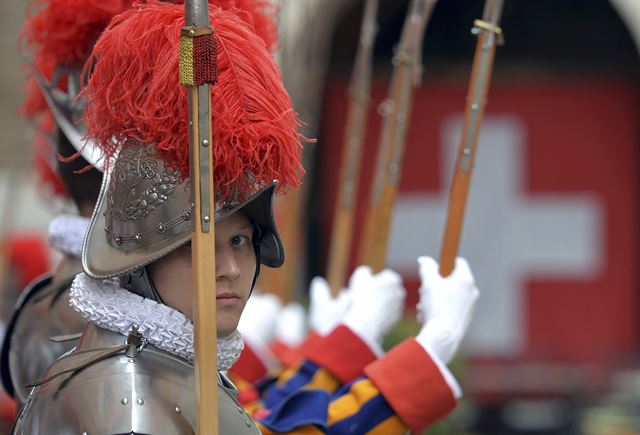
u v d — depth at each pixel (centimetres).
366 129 2753
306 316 1692
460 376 1673
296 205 1487
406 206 2712
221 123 612
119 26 636
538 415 2441
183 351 621
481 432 2428
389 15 2748
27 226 2089
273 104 630
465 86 2742
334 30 2742
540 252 2672
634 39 2725
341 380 915
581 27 2750
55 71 867
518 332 2644
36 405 604
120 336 618
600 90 2748
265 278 1466
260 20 820
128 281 633
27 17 898
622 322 2667
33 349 843
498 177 2709
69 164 847
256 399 1010
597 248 2688
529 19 2753
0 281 1678
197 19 585
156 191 616
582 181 2720
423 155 2733
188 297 625
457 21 2745
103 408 582
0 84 2034
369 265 952
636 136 2728
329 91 2773
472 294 822
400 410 809
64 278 848
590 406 2403
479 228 2680
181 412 592
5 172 2103
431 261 830
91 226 640
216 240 627
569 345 2652
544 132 2733
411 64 964
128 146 629
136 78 622
